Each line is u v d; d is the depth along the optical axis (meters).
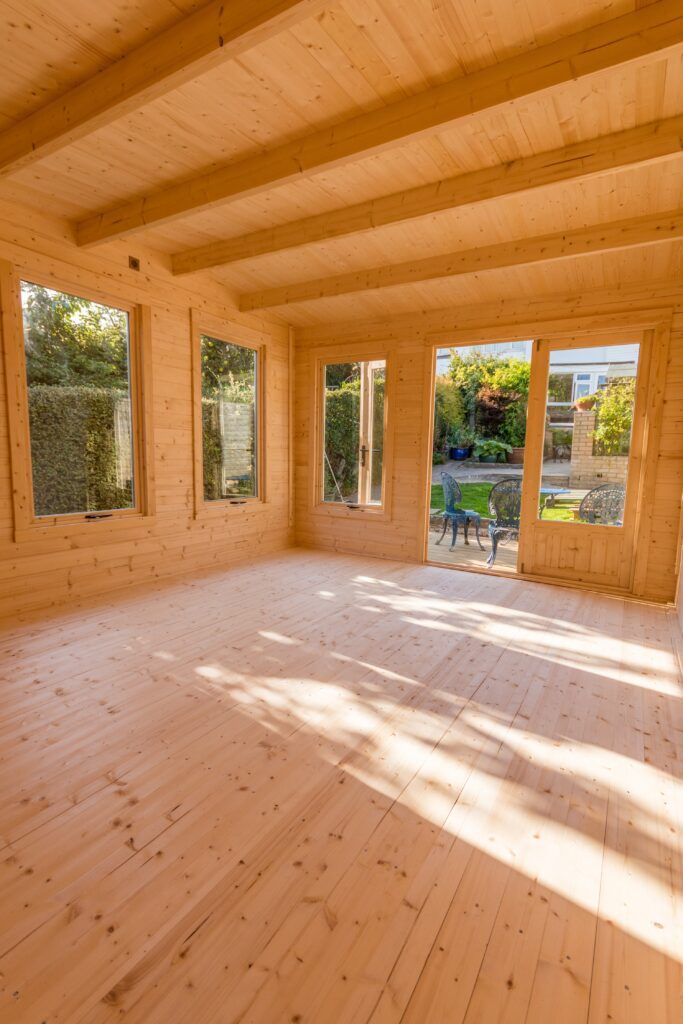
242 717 2.20
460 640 3.14
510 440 9.44
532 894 1.34
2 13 1.89
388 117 2.33
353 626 3.35
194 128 2.54
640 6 1.76
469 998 1.08
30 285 3.41
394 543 5.38
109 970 1.12
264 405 5.44
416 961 1.15
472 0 1.78
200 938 1.20
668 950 1.19
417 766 1.88
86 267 3.67
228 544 5.14
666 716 2.28
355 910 1.28
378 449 5.48
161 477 4.36
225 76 2.18
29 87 2.27
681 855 1.49
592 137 2.49
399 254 3.95
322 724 2.16
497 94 2.06
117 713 2.21
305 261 4.20
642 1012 1.06
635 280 4.02
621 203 3.06
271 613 3.57
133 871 1.39
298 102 2.33
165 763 1.87
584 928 1.24
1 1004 1.04
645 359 4.09
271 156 2.71
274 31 1.73
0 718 2.15
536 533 4.65
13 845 1.47
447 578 4.63
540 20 1.84
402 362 5.15
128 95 2.09
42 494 3.60
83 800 1.67
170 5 1.84
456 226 3.48
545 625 3.44
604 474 4.34
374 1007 1.05
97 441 3.92
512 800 1.71
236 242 3.86
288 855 1.45
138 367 4.14
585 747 2.03
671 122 2.32
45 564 3.58
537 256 3.52
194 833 1.53
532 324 4.45
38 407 3.52
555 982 1.11
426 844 1.51
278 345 5.57
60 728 2.09
